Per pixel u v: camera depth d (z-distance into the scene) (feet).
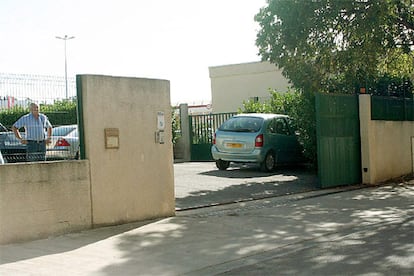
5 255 25.35
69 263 24.16
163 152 35.09
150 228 31.55
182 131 77.15
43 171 28.66
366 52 47.52
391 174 55.36
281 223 33.01
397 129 56.70
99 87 31.55
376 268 22.63
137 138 33.53
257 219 34.30
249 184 49.90
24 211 27.89
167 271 23.06
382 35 45.80
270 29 48.44
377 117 53.57
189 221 33.68
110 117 32.07
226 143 58.13
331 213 36.45
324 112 48.67
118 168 32.37
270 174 56.29
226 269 23.31
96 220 31.22
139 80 33.71
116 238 28.96
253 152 56.29
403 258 24.22
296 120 56.85
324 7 46.47
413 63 55.93
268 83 92.27
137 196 33.40
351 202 41.16
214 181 51.60
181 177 54.19
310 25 46.75
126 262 24.39
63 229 29.55
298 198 43.09
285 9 47.06
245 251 26.32
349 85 54.80
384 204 40.22
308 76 51.39
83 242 27.99
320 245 27.35
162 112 35.12
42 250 26.35
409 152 58.85
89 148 30.94
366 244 27.25
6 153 32.04
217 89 98.43
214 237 29.27
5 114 32.37
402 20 49.06
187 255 25.61
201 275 22.56
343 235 29.73
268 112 66.54
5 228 27.20
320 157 48.32
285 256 25.26
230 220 33.94
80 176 30.40
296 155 59.98
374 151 52.60
